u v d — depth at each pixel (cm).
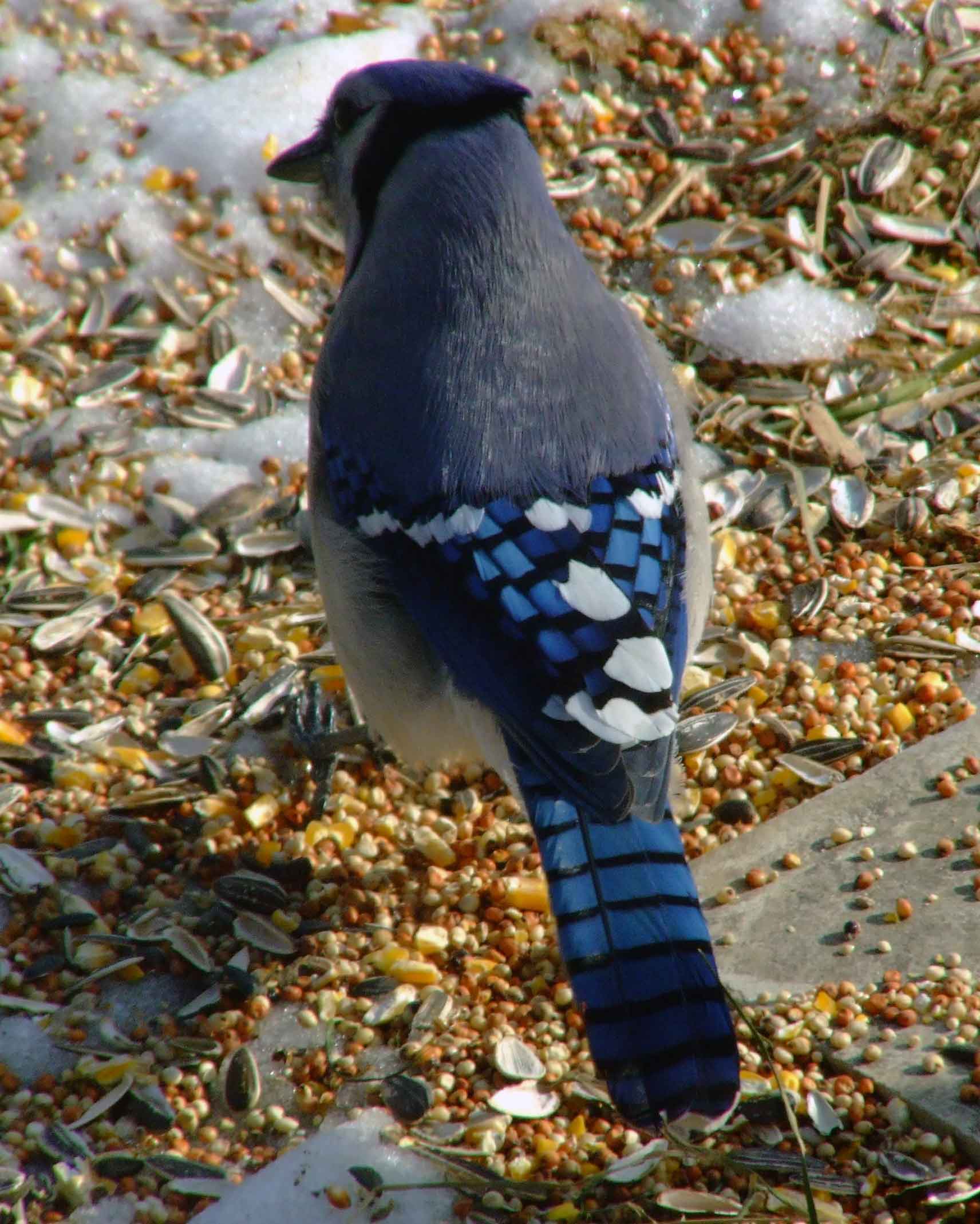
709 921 739
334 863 790
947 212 1150
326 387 753
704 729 836
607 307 736
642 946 582
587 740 613
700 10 1206
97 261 1108
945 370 1016
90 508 982
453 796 829
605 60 1194
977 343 1010
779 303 1090
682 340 1077
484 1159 641
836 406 1036
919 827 771
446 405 698
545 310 714
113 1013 717
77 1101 676
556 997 717
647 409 704
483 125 755
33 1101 674
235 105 1156
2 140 1147
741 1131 643
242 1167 651
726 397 1042
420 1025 701
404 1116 661
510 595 653
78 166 1138
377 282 743
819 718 848
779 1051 670
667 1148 636
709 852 786
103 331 1077
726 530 959
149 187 1128
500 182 733
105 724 864
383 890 777
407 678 727
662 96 1188
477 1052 691
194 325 1085
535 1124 658
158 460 1002
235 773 834
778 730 841
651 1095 564
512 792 718
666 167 1152
